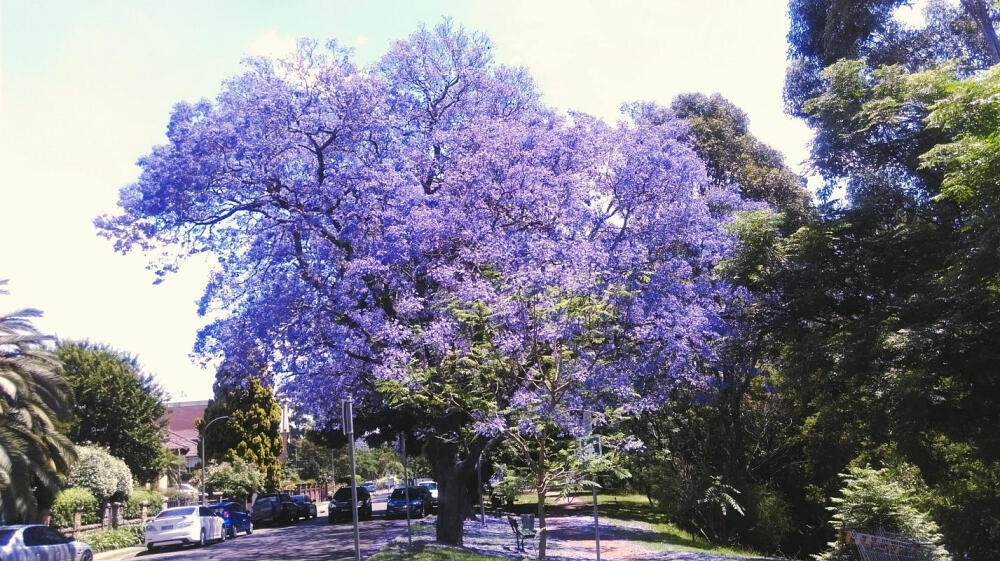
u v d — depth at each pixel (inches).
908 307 625.3
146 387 1626.5
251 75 790.5
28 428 912.9
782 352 807.1
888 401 642.2
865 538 606.2
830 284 731.4
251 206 800.3
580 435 476.4
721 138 1301.7
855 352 641.0
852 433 840.3
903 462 749.9
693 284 834.2
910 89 659.4
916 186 724.0
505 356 477.7
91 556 861.8
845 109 723.4
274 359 759.7
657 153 799.7
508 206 724.0
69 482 1181.1
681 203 822.5
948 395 616.7
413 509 1505.9
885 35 884.0
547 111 842.8
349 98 782.5
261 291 779.4
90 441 1419.8
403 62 856.9
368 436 1250.0
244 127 766.5
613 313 556.1
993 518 711.7
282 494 1683.1
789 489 1146.0
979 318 579.8
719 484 984.9
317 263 775.7
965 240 638.5
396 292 736.3
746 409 1147.9
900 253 695.7
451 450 823.7
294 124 786.8
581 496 2018.9
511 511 1551.4
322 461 3425.2
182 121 778.2
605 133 827.4
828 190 768.3
